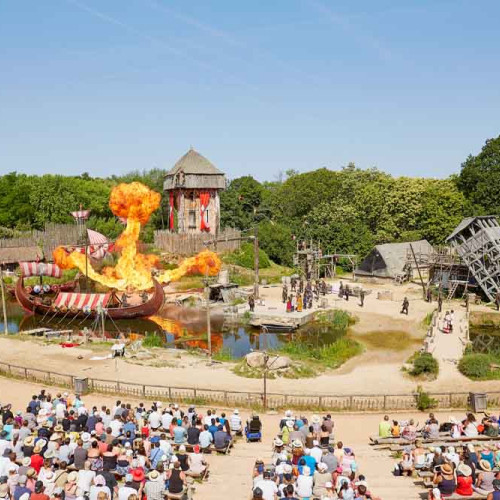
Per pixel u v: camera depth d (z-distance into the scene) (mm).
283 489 14734
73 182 114000
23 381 33031
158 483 15273
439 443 21125
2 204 106250
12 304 66000
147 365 37219
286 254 89625
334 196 108625
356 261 87125
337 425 26141
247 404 28781
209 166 98000
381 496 16625
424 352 38469
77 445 17938
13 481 15422
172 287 70312
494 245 60000
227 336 49844
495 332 50625
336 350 42094
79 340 44719
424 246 81875
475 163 90125
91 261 78062
